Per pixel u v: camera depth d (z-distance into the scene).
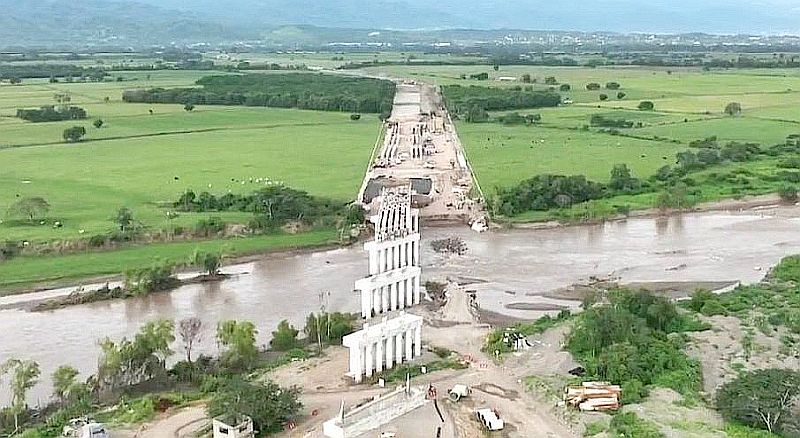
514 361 131.38
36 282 172.12
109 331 148.25
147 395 118.69
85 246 191.50
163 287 171.25
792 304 150.25
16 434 108.50
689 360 126.62
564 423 110.44
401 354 131.88
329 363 131.75
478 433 108.06
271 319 154.88
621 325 132.00
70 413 112.81
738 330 139.00
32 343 142.88
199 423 110.44
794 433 105.19
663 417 108.25
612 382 119.44
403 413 113.12
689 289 171.88
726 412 109.12
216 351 138.50
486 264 189.38
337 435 105.69
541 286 174.25
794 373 113.81
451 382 124.50
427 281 175.75
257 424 107.75
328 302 164.25
